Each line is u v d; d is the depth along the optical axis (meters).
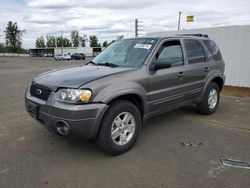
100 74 3.67
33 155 3.77
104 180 3.11
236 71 9.95
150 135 4.59
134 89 3.78
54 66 27.44
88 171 3.32
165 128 4.97
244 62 9.67
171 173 3.26
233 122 5.37
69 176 3.20
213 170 3.32
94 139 3.63
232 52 9.93
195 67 5.10
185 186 2.97
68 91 3.32
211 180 3.09
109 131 3.56
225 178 3.13
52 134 4.60
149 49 4.33
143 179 3.12
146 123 5.29
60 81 3.55
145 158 3.68
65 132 3.36
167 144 4.18
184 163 3.52
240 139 4.40
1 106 6.80
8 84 11.44
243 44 9.58
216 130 4.86
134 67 4.07
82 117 3.27
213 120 5.50
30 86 4.11
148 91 4.08
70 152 3.88
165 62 4.07
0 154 3.80
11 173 3.26
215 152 3.87
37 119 3.72
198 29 10.78
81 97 3.28
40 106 3.59
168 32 11.44
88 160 3.62
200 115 5.87
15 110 6.35
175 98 4.66
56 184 3.02
